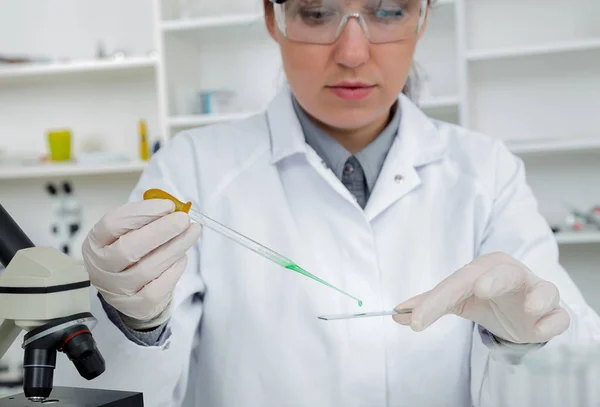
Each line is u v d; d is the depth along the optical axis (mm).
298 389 1262
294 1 1143
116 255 905
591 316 1190
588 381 673
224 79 3879
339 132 1368
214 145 1459
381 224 1352
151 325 1021
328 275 1312
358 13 1120
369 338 1269
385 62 1164
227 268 1342
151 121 3996
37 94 4094
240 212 1366
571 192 3619
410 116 1442
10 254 776
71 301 750
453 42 3613
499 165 1439
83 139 4070
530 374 684
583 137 3582
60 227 3883
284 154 1369
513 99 3635
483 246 1365
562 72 3582
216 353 1318
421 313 923
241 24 3447
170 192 1391
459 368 1285
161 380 1095
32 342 734
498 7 3631
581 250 3650
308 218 1348
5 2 4062
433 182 1400
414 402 1271
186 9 3750
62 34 4023
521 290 997
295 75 1211
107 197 4098
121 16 3967
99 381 1059
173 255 935
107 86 4027
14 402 781
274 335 1288
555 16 3586
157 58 3557
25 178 4125
